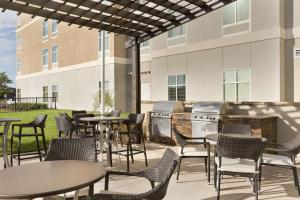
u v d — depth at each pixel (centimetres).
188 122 811
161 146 841
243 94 1134
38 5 527
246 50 1120
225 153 373
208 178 483
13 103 2192
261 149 360
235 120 700
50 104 2361
